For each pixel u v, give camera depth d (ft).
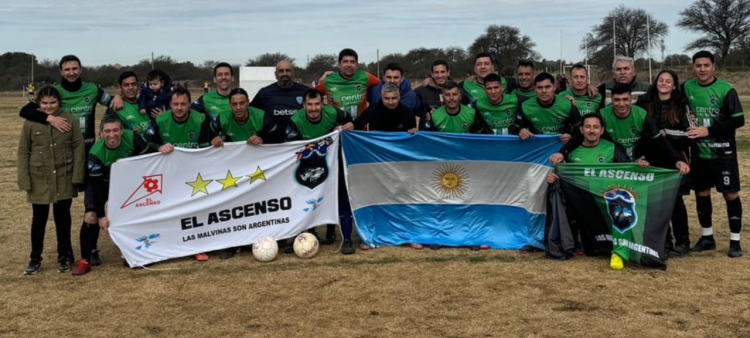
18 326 16.30
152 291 19.07
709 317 16.22
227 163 23.18
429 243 24.35
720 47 207.31
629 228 21.01
